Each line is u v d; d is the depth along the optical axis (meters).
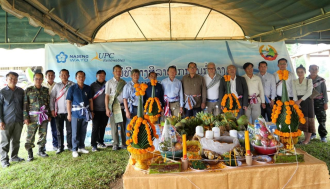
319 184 1.64
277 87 4.71
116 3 3.72
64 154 4.26
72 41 4.09
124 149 4.49
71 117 4.12
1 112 3.69
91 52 5.07
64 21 3.30
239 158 1.70
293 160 1.69
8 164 3.73
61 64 5.00
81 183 3.03
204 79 4.50
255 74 4.85
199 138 1.98
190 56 5.16
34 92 3.96
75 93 4.04
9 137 3.79
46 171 3.46
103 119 4.57
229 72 4.31
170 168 1.59
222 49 5.20
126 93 4.23
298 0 3.12
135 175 1.59
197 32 5.12
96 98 4.38
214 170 1.61
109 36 5.07
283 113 1.93
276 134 2.02
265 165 1.66
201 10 4.67
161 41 5.14
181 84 4.44
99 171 3.42
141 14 4.74
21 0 2.27
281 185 1.61
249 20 4.34
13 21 4.38
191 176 1.55
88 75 5.06
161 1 4.21
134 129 1.70
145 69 5.12
